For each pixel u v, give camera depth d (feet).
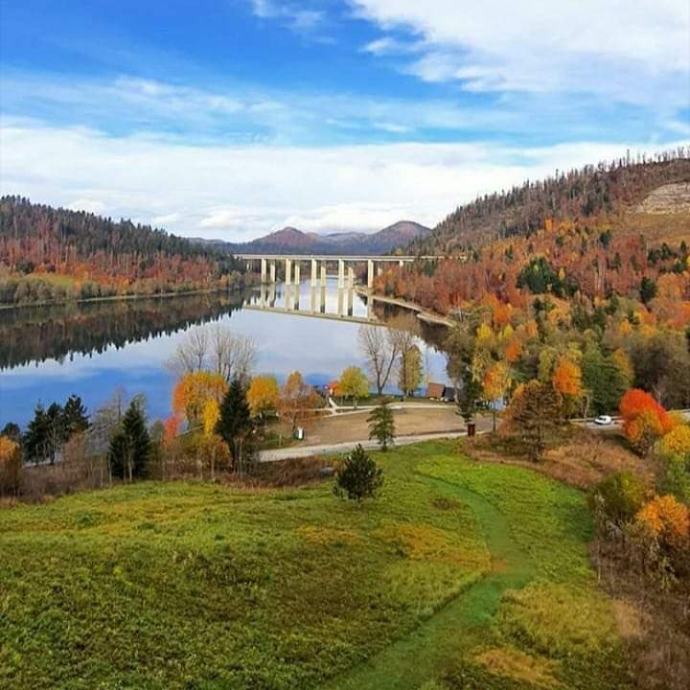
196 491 200.23
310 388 366.63
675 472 212.43
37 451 269.44
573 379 321.93
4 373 449.48
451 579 128.67
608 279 633.61
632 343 394.32
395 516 165.48
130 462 230.48
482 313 558.15
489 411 342.44
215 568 116.57
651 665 110.01
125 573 109.19
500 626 114.11
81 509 171.63
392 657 99.96
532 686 97.45
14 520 158.51
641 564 155.74
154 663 85.76
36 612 92.73
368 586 121.70
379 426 257.14
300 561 126.93
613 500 174.81
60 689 77.25
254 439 261.03
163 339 592.19
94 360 496.23
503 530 167.12
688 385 362.74
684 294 578.25
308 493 191.11
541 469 222.89
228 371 377.50
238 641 94.94
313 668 92.58
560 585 135.13
